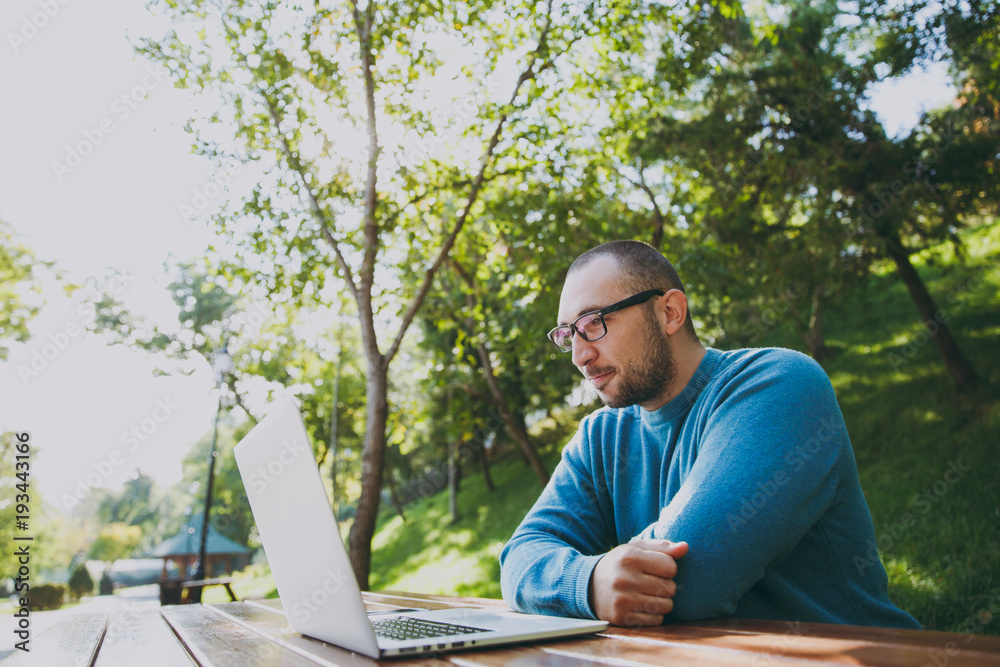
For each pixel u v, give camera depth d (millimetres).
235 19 7016
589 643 968
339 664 897
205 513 14086
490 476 25422
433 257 9867
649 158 10500
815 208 10375
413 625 1212
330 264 8086
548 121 8352
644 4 7746
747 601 1317
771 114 10719
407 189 7855
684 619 1139
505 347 11625
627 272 1535
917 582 6328
